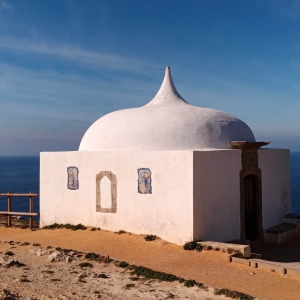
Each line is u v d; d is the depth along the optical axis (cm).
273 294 835
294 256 1268
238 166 1333
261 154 1447
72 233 1377
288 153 1619
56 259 1051
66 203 1488
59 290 807
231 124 1436
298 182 7569
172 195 1217
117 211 1352
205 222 1205
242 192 1345
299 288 871
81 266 1010
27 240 1320
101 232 1359
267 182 1480
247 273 959
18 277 882
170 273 959
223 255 1079
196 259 1061
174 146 1313
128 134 1377
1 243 1291
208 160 1221
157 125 1355
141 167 1289
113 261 1053
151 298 786
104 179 1384
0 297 720
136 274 956
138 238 1259
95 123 1560
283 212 1584
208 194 1219
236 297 796
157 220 1253
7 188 7369
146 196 1279
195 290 848
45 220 1545
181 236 1192
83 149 1527
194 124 1355
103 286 857
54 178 1523
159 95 1620
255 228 1430
